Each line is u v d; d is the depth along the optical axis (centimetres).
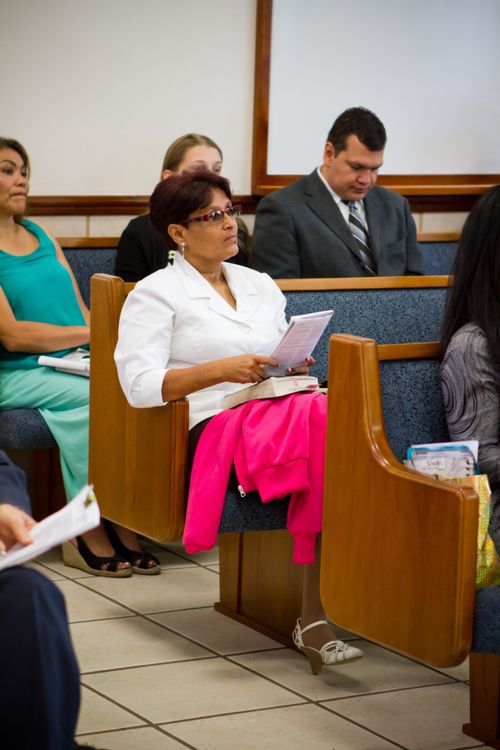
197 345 507
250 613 560
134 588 608
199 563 658
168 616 566
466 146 889
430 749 429
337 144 701
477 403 413
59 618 296
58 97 763
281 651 526
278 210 704
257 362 475
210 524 473
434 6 859
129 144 786
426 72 865
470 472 402
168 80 790
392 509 389
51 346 655
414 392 430
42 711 289
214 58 800
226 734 434
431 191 875
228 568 571
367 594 401
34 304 671
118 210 787
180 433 482
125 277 693
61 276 686
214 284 529
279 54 814
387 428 424
